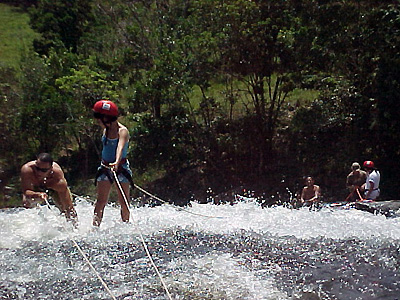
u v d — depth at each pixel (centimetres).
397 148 1694
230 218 549
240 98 2000
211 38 1778
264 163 1903
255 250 420
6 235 473
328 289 336
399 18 1580
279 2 1742
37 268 381
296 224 511
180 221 536
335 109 1792
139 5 2159
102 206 594
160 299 324
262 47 1764
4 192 1961
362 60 1712
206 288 339
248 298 323
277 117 1961
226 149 1942
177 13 2106
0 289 344
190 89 1875
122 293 334
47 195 616
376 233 472
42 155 602
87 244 442
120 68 2044
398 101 1620
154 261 394
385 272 368
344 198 1631
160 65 1867
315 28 1719
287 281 352
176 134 1902
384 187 1647
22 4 4738
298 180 1803
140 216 583
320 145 1858
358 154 1736
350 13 1705
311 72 1791
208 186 1888
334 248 425
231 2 1769
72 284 351
